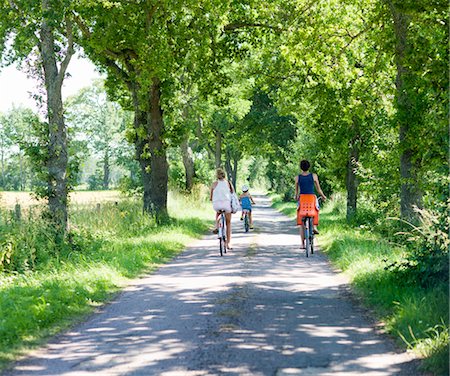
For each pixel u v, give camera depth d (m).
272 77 38.03
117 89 38.22
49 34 23.97
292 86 36.62
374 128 29.08
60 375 7.48
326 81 28.11
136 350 8.48
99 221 28.64
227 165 103.88
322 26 25.33
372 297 11.88
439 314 9.10
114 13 29.38
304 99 37.59
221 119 72.00
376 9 21.81
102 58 33.97
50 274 15.97
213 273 16.25
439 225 12.62
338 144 33.84
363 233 24.83
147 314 11.01
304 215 19.95
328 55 26.22
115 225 28.62
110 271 15.80
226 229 21.55
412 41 18.33
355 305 11.56
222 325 9.84
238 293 12.85
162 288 13.96
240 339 8.92
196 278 15.39
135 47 31.58
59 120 23.78
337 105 32.22
